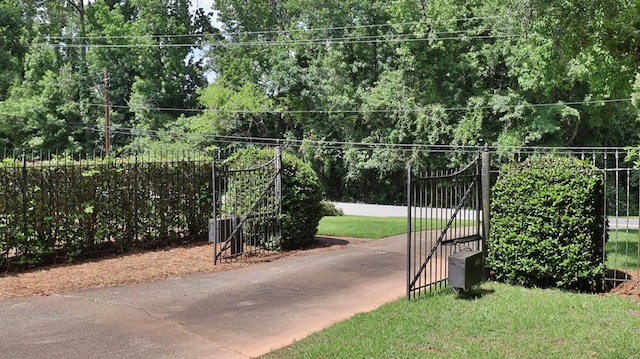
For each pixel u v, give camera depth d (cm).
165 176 1012
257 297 641
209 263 848
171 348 463
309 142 3566
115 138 3859
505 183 691
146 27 4141
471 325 506
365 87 3669
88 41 4366
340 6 3791
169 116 4000
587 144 2991
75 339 482
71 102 3784
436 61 3109
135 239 965
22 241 795
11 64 3859
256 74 3950
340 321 540
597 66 998
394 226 1375
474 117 2912
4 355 439
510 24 2670
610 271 722
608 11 618
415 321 523
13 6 4028
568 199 650
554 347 445
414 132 3166
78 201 872
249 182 964
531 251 662
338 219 1655
